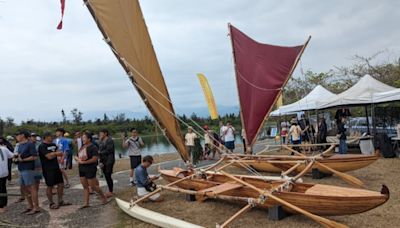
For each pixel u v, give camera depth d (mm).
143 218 6445
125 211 7039
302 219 5867
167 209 7137
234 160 9273
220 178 7875
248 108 10602
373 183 8375
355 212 5227
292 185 6387
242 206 7004
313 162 8570
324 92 17281
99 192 7930
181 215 6656
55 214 7320
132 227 6184
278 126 24688
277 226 5602
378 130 17578
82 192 9734
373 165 10844
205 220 6246
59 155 7840
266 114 10781
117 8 7590
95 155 7770
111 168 8680
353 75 30312
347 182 8672
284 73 10984
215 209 6914
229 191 6523
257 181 6867
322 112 19562
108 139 8758
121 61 7480
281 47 11070
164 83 8547
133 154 10086
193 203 7523
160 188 7250
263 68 10781
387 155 12172
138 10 8094
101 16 7242
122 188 9836
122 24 7641
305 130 15375
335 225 4914
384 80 27312
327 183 8719
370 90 13430
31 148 7398
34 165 7508
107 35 7293
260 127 10734
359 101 13281
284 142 19953
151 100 8031
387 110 18625
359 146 14352
